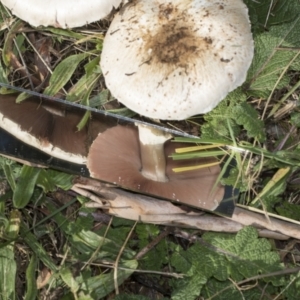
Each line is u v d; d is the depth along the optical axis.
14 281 0.25
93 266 0.26
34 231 0.26
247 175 0.26
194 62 0.21
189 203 0.25
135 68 0.21
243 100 0.26
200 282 0.25
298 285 0.25
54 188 0.26
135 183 0.25
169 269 0.26
